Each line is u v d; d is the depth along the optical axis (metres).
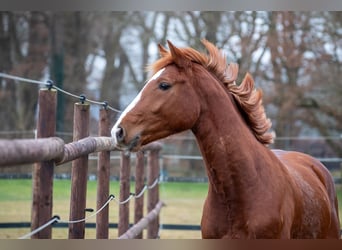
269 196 4.62
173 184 18.27
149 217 8.69
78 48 26.69
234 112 4.77
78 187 4.86
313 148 22.08
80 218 4.85
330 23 21.81
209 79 4.77
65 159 4.01
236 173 4.61
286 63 22.22
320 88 22.08
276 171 4.84
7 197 11.56
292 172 5.42
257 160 4.70
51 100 3.82
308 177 5.66
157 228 10.02
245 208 4.59
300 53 22.09
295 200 5.00
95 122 19.89
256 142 4.84
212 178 4.72
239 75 22.20
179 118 4.62
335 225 6.17
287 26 22.12
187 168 21.78
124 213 7.00
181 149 21.94
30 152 3.11
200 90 4.72
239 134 4.69
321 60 22.08
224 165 4.64
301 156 6.32
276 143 22.00
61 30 26.27
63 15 26.31
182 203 14.84
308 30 22.08
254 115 4.93
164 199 15.06
